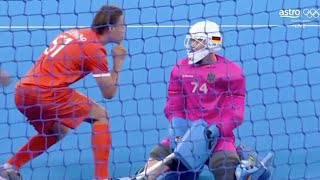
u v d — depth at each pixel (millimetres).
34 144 26500
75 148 29203
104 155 26000
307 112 32500
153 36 35594
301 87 34562
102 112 26219
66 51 25828
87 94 30000
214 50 25578
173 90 25906
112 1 43188
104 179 25828
